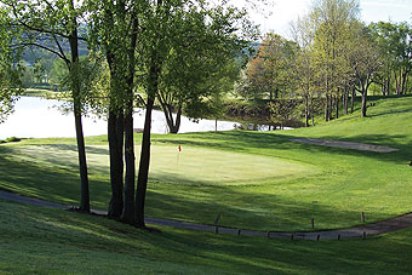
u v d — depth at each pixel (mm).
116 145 23453
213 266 16453
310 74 75938
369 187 34469
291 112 88188
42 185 29828
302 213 27703
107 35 18734
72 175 33594
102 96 21031
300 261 19844
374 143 55156
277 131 67562
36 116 88438
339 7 77312
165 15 18891
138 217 22875
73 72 20172
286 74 80250
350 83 80188
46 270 10398
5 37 19828
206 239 22312
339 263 19828
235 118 96125
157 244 19141
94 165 37562
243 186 33344
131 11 19562
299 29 78938
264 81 94812
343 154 49469
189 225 24547
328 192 32781
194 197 29969
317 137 60531
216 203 28953
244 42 21125
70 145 48156
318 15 77562
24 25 20266
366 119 68062
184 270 13555
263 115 95562
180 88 19969
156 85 20266
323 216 27234
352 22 79000
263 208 28391
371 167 42688
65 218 19547
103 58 20625
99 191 29781
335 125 67438
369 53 70062
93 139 54156
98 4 18359
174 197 29625
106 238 17812
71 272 10555
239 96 106750
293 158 46000
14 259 11141
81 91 20297
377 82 106312
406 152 50125
